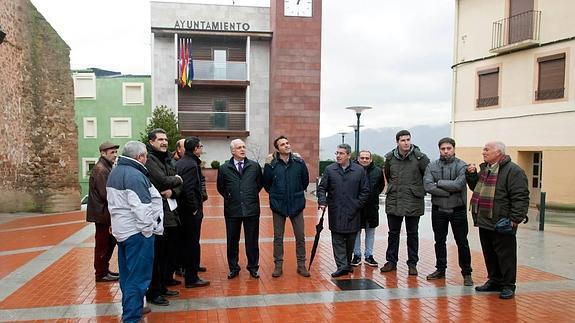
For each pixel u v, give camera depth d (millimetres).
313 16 27109
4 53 13719
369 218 7125
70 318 4789
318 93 27281
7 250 8227
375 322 4730
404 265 7191
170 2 27891
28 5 15008
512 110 18938
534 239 9703
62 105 15703
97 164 6129
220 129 28562
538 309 5133
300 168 6531
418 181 6598
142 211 4383
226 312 5004
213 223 11484
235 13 28453
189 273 5906
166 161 5441
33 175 15000
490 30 19797
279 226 6465
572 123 16828
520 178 5414
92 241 9078
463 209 6125
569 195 16938
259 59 28953
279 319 4805
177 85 27812
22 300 5367
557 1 17297
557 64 17438
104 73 37656
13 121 14375
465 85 21141
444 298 5520
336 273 6449
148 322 4699
